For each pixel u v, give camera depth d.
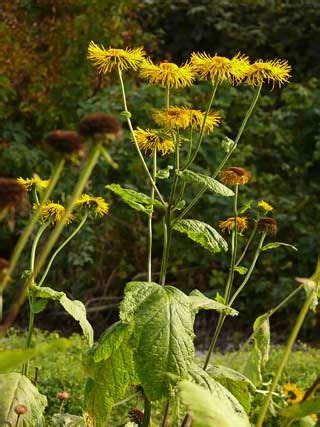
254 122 8.66
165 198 8.05
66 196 7.81
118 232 8.14
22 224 7.43
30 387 2.17
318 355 5.69
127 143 8.05
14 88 8.70
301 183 8.54
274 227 2.85
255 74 2.54
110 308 8.13
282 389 3.84
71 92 8.80
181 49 9.65
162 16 9.56
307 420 2.46
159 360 2.11
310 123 8.58
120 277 8.13
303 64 9.43
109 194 8.00
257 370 2.72
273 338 7.58
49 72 8.80
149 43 9.36
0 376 2.17
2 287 1.34
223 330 7.83
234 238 2.80
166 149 2.58
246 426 1.57
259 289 7.86
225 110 8.73
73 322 7.82
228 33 9.51
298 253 8.08
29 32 9.01
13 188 1.40
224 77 2.44
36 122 8.70
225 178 2.75
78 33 8.88
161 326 2.14
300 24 9.48
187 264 8.33
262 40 9.41
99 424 2.41
